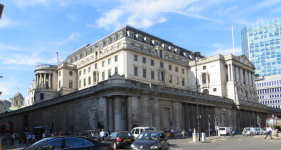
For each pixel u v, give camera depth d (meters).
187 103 61.56
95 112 49.81
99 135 35.19
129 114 46.56
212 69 87.12
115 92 46.56
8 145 42.72
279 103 134.12
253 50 177.62
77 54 103.81
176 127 56.91
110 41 84.62
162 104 54.62
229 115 77.94
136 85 49.50
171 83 85.31
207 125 67.56
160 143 18.64
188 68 94.19
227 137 51.75
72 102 58.22
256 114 92.06
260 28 178.12
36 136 56.16
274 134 55.38
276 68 167.12
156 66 80.88
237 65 90.19
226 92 85.69
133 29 86.50
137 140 19.25
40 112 72.00
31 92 131.25
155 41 88.69
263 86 141.38
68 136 13.25
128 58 72.19
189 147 27.59
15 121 85.62
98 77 82.06
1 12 31.59
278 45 169.62
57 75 96.56
